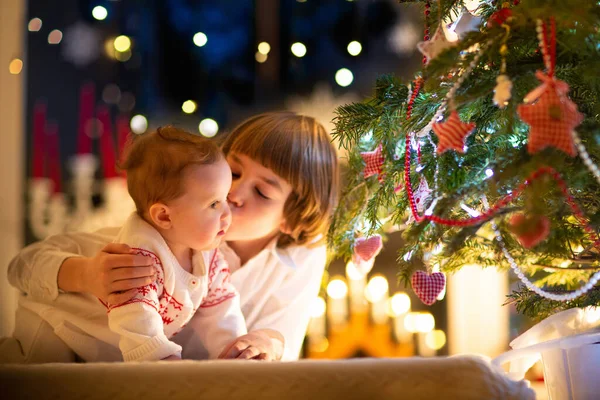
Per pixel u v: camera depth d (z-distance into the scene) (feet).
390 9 8.98
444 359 2.86
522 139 3.38
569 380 3.35
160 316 3.65
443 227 3.37
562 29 2.74
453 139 2.82
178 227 3.73
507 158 3.02
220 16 9.46
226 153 4.66
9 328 7.68
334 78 9.13
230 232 4.52
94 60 9.24
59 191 8.74
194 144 3.81
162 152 3.76
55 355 4.12
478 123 3.49
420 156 3.67
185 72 9.43
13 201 7.99
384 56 9.07
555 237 3.13
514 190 3.24
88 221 8.55
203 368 2.84
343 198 4.28
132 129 8.54
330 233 4.33
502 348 8.28
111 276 3.57
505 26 2.85
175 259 3.84
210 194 3.71
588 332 3.40
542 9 2.61
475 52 3.04
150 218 3.85
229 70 9.42
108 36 9.26
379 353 8.29
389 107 3.66
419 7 4.30
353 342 8.30
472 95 2.93
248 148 4.52
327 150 4.82
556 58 3.04
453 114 2.86
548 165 2.62
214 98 9.38
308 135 4.71
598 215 3.12
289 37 9.30
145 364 2.89
